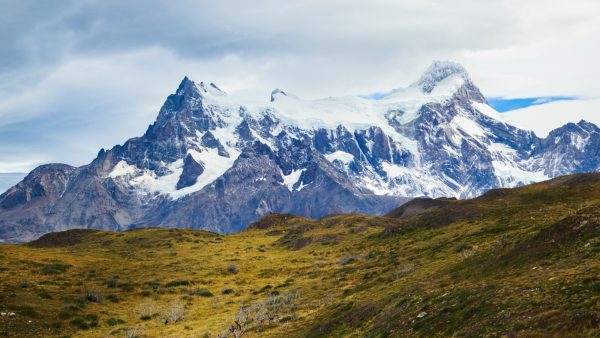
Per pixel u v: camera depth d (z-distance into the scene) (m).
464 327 40.00
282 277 108.50
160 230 186.75
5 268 108.81
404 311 50.53
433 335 42.06
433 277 60.62
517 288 41.78
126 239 170.25
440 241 92.69
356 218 169.25
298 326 65.00
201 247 157.38
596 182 104.06
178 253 145.38
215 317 82.88
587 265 40.88
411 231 117.94
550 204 95.00
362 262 102.50
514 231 75.94
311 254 129.88
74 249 155.75
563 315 34.28
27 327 76.75
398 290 62.28
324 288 86.88
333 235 147.62
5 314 79.19
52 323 79.44
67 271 113.00
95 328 80.88
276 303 81.88
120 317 86.38
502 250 55.56
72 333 77.69
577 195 97.12
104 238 174.50
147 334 76.81
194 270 121.00
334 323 59.03
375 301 60.50
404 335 44.97
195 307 92.00
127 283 105.75
